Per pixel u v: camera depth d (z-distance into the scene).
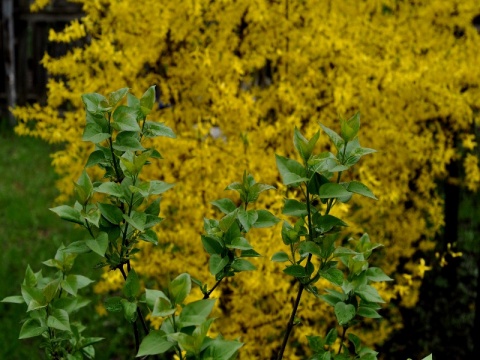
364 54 3.13
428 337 4.65
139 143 1.19
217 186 3.09
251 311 3.14
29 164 8.43
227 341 0.92
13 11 9.81
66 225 6.68
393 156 3.77
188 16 3.08
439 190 6.12
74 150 3.20
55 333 1.38
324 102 3.27
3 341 4.50
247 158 3.04
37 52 9.85
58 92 3.09
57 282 1.22
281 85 2.96
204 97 3.29
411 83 3.30
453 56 3.59
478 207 7.19
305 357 3.79
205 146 2.95
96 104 1.18
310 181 1.11
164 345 0.91
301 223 1.19
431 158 3.71
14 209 6.86
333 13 3.16
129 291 1.14
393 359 4.46
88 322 4.98
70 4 9.53
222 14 3.08
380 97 3.33
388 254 4.19
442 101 3.45
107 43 2.92
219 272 1.20
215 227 1.21
